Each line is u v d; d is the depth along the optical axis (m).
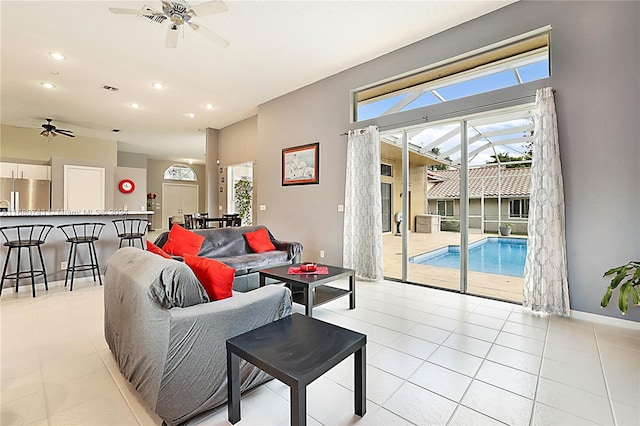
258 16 3.34
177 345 1.44
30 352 2.21
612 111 2.69
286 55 4.22
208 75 4.82
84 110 6.40
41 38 3.72
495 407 1.63
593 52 2.78
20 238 3.66
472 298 3.55
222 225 7.15
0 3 3.06
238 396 1.53
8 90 5.30
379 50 4.12
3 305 3.22
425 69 3.92
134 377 1.69
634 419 1.53
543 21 3.03
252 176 7.36
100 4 3.11
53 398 1.69
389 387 1.82
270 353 1.40
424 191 4.18
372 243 4.34
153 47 3.95
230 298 1.75
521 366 2.04
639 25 2.58
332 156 4.93
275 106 5.82
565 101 2.91
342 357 1.42
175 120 7.21
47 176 7.33
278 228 5.82
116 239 4.54
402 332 2.61
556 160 2.89
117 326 1.93
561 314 2.89
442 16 3.41
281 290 1.91
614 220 2.69
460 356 2.19
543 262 2.95
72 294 3.62
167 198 12.65
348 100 4.70
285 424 1.52
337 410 1.61
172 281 1.51
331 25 3.54
